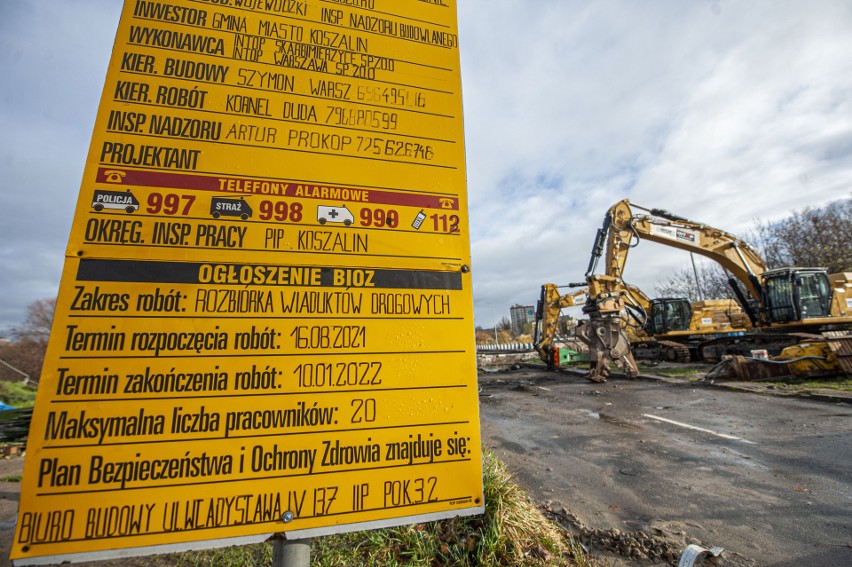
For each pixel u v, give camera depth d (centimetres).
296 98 171
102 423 131
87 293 137
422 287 168
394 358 159
